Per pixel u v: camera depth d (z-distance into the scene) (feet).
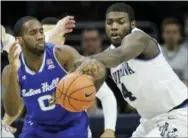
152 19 52.01
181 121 26.89
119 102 40.98
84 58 23.89
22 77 27.73
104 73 22.94
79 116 28.66
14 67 27.07
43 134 28.58
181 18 52.24
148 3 51.13
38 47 26.99
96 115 39.27
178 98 27.32
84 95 23.06
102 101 31.96
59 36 30.73
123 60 23.90
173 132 26.40
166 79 27.14
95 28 49.80
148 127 28.50
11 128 32.12
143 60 26.76
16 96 27.84
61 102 23.40
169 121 26.91
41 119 28.27
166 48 45.73
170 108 27.37
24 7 50.62
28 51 27.27
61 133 28.43
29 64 27.58
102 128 38.47
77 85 23.06
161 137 26.37
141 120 29.09
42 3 49.83
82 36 46.85
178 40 46.96
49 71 27.43
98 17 50.70
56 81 27.45
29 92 27.81
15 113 28.86
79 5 50.62
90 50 43.86
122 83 27.81
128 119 38.34
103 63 23.32
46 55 27.43
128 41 24.84
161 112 27.66
